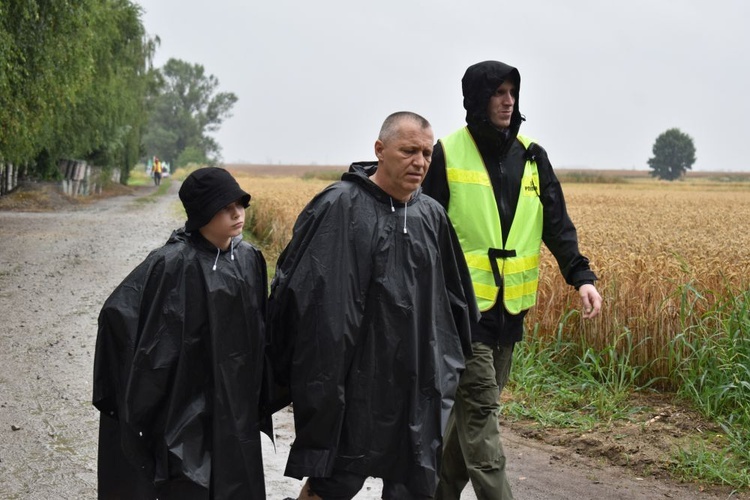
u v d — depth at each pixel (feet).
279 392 11.33
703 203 118.62
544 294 25.76
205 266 10.53
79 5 61.36
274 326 10.62
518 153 12.96
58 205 102.73
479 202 12.60
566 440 18.76
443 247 11.09
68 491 14.62
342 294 10.14
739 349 21.48
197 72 478.59
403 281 10.39
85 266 44.73
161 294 10.43
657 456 17.52
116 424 11.02
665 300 23.35
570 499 15.30
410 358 10.34
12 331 27.50
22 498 14.25
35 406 19.45
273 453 17.29
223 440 10.48
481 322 12.42
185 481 10.39
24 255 49.24
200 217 10.44
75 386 21.21
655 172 535.19
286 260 10.49
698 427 19.66
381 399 10.34
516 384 22.79
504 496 12.16
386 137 10.31
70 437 17.46
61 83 65.41
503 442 18.72
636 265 25.58
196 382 10.51
